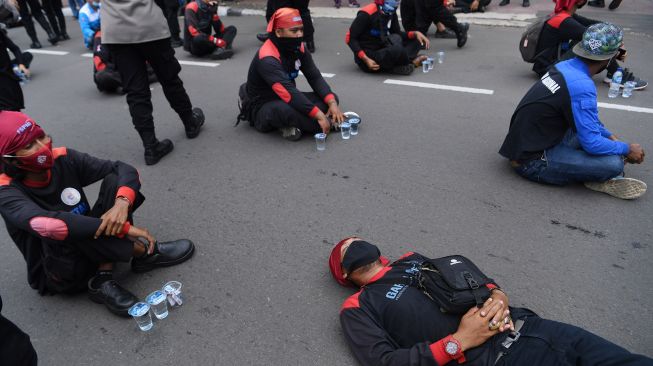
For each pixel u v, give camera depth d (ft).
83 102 19.63
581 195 11.16
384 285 7.32
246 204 11.66
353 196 11.68
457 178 12.14
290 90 13.70
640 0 28.40
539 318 6.72
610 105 15.67
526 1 28.91
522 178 11.96
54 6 29.53
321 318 8.28
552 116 10.75
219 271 9.51
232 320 8.34
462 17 27.61
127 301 8.43
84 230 7.70
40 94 20.93
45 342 8.13
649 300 8.21
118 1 12.03
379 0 18.93
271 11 22.26
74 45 29.22
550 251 9.46
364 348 6.88
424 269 7.06
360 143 14.30
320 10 31.99
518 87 17.80
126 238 8.46
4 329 5.02
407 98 17.43
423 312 6.84
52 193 8.22
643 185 10.39
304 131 14.98
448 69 20.31
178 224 11.04
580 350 6.14
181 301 8.71
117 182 8.70
